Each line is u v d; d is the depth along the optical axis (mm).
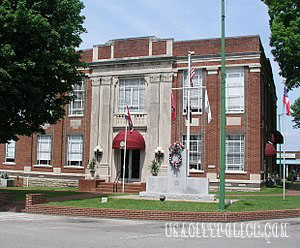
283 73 30844
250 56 28750
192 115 29875
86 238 11438
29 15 18656
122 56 32125
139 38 31719
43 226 13883
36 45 20234
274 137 39594
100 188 29328
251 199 21719
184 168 21812
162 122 30422
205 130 29406
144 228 13695
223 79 17109
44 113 21797
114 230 13125
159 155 30047
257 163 28062
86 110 33031
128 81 32094
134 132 30312
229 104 29188
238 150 28703
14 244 10391
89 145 32562
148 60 31094
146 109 31062
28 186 33969
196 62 30047
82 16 22641
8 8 19078
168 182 21984
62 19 21812
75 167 32844
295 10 28609
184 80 30375
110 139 31797
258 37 28844
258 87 28453
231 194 25609
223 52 17172
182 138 29953
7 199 19531
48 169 33906
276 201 20594
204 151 29234
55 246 10156
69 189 30438
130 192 28188
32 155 34719
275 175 38719
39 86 20875
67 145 33438
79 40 22547
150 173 30078
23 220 15602
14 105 20266
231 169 28750
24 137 35250
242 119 28750
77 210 17047
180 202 19219
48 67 20125
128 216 16250
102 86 32531
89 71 33188
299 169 76875
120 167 31469
